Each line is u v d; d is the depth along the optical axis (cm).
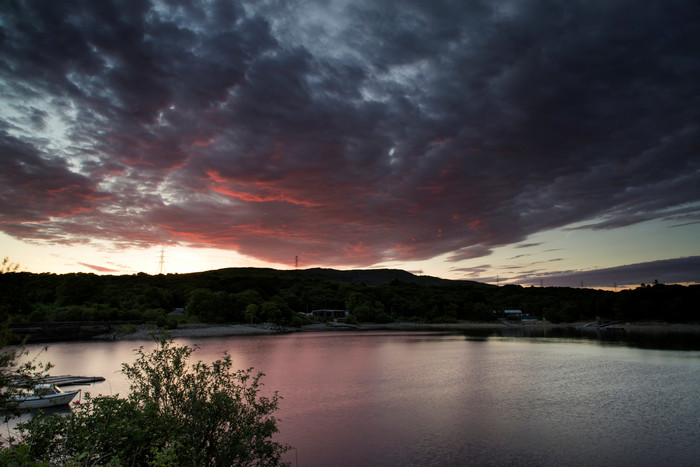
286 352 7719
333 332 15112
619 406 3538
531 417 3209
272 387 4294
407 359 6731
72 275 16000
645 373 5253
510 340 11044
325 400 3722
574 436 2767
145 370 1466
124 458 1130
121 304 13838
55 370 5334
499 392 4097
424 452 2488
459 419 3147
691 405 3569
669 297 17738
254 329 14062
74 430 1152
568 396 3925
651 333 13650
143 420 1184
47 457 1096
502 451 2511
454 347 8962
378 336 12762
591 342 10162
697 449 2541
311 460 2361
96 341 9662
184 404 1433
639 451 2512
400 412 3338
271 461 1555
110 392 3859
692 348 8369
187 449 1229
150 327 12325
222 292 16538
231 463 1373
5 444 1411
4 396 1191
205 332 12838
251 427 1484
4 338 1165
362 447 2564
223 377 1549
